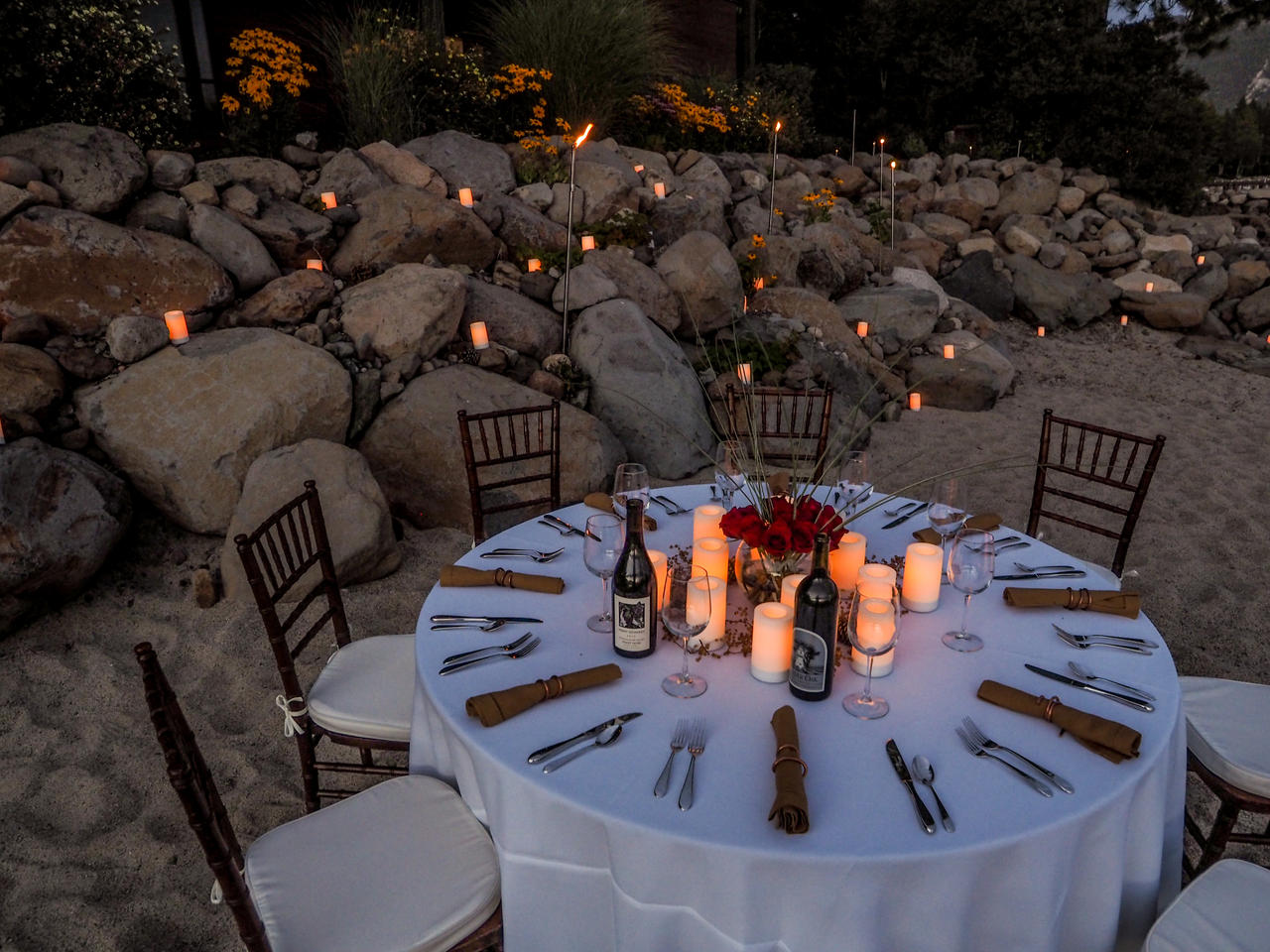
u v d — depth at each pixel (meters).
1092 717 1.56
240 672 3.19
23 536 3.25
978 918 1.39
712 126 9.07
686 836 1.34
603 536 1.89
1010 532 2.56
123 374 3.94
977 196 9.76
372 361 4.58
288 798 2.62
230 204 4.93
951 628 2.00
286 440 4.00
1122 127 11.59
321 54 7.32
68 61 5.01
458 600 2.12
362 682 2.36
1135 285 8.97
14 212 4.07
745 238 7.40
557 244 5.96
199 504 3.79
